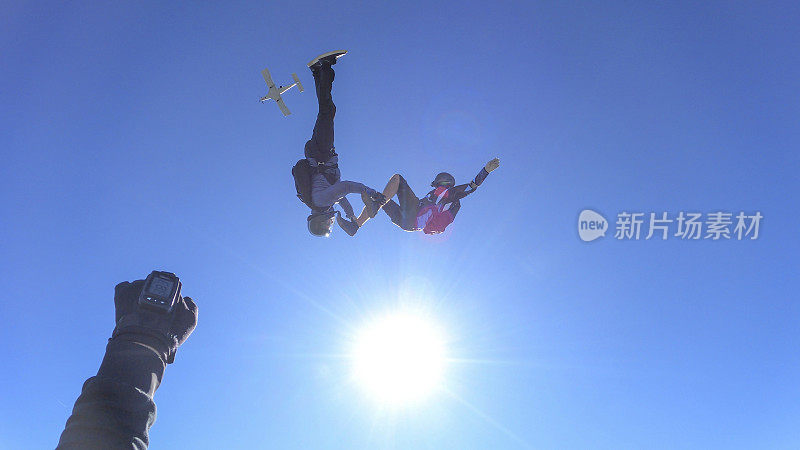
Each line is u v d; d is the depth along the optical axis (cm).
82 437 367
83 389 402
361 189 796
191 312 468
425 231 884
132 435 380
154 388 420
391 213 864
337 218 853
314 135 816
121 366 412
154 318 442
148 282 453
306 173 820
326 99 796
